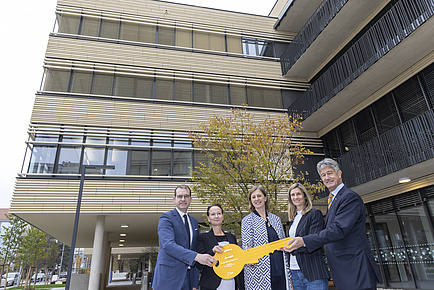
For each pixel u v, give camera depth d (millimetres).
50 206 9758
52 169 10305
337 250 2758
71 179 10289
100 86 11836
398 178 9117
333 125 12586
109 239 18688
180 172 11266
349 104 11391
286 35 15367
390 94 10219
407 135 8523
